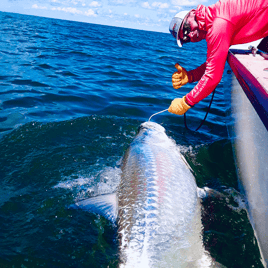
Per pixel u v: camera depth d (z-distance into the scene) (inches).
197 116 221.0
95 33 1045.2
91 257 87.3
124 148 157.2
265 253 88.1
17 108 203.0
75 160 141.5
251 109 108.7
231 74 154.3
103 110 217.6
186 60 530.9
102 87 282.2
